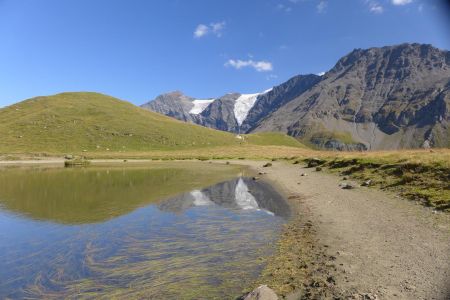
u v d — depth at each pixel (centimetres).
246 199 2928
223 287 1170
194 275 1273
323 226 1891
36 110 19975
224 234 1811
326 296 1062
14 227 2016
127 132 18262
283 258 1419
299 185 3644
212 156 12975
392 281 1117
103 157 12812
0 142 15312
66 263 1424
